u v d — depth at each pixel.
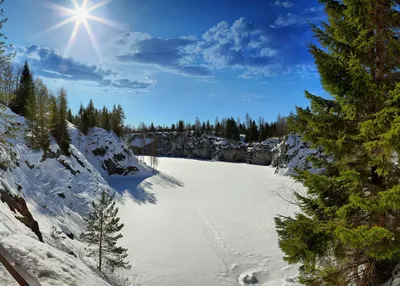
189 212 38.88
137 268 21.97
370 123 5.70
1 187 15.09
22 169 28.67
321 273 7.52
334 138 6.99
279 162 77.94
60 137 41.66
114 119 77.00
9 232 7.31
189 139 131.25
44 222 19.88
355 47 6.40
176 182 62.06
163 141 136.25
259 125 126.19
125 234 28.92
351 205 6.09
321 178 6.82
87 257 18.59
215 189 56.53
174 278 20.80
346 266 7.30
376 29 6.16
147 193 49.00
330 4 6.93
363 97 6.08
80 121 69.12
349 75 6.01
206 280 20.75
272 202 44.47
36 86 58.44
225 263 23.48
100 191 39.00
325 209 6.84
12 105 45.16
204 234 30.31
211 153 121.56
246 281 20.53
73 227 25.84
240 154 117.00
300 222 6.96
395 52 6.02
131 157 70.44
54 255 6.77
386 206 5.68
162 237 28.84
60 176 33.47
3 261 4.41
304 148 68.38
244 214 38.25
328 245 6.91
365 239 5.59
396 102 5.43
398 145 5.30
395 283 5.82
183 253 25.17
